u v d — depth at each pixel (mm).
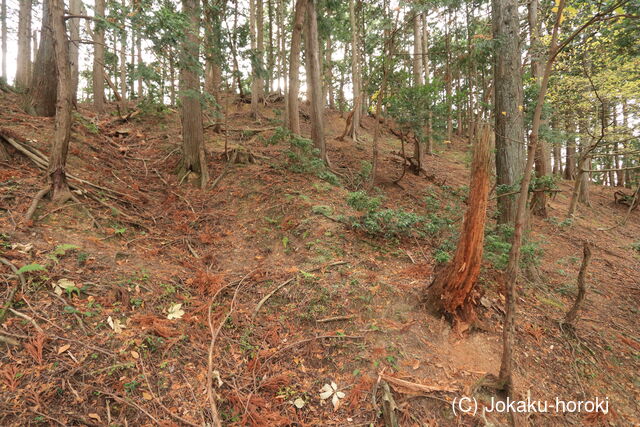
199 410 2668
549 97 9297
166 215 6133
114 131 9531
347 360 3490
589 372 4117
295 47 10055
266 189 7258
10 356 2455
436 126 10008
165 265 4484
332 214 6223
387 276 4812
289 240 5609
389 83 9484
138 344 2959
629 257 9617
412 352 3666
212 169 8242
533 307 5027
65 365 2547
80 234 4254
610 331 5121
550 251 8539
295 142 8352
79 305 3102
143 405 2539
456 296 4043
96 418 2324
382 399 3068
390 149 15742
